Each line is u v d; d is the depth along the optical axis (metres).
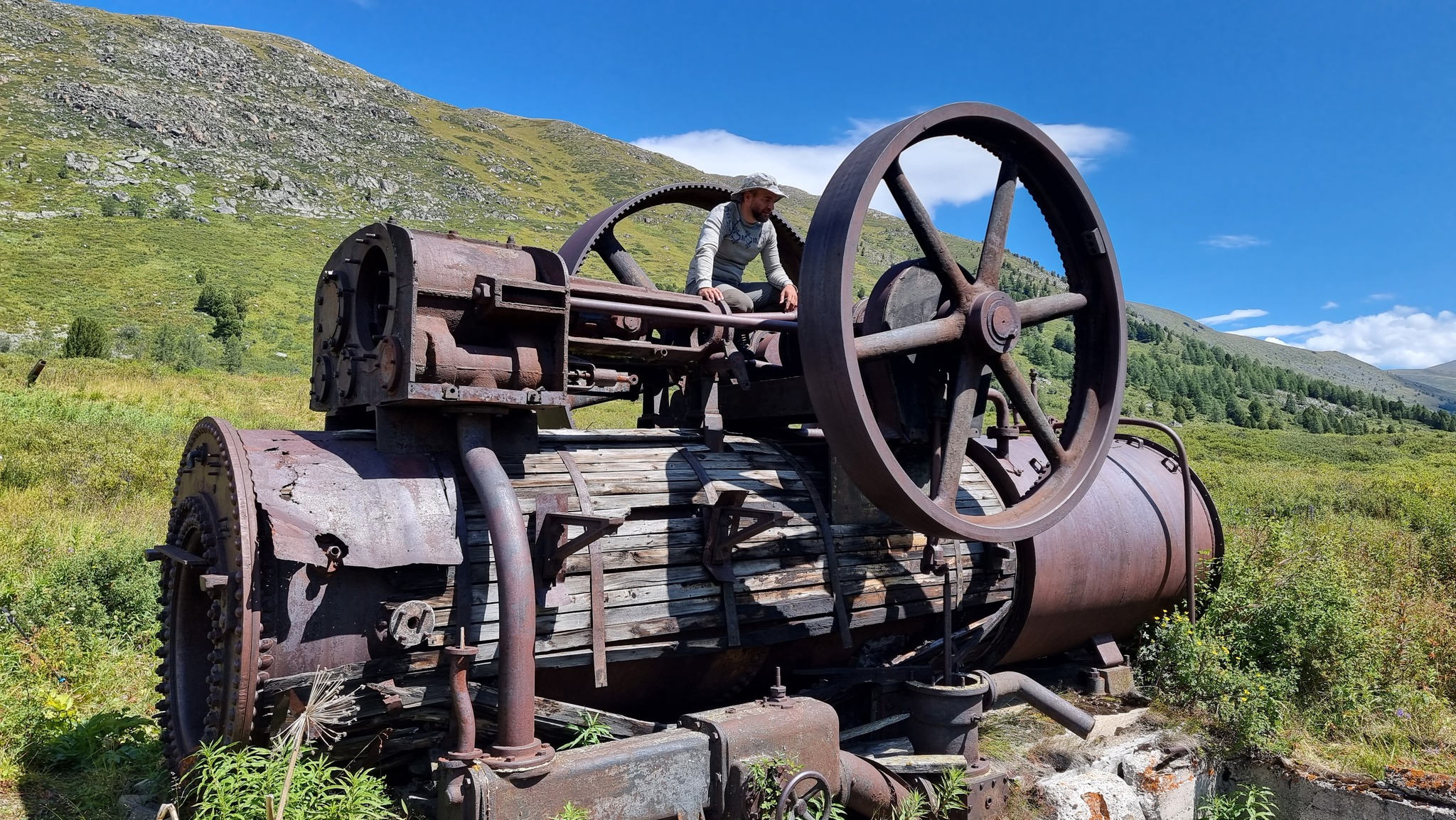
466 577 3.44
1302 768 4.78
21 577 6.71
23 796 3.82
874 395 4.52
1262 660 5.71
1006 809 4.14
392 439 3.63
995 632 4.99
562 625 3.58
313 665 3.16
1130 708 5.27
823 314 3.70
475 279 3.43
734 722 3.29
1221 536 6.27
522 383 3.54
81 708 4.75
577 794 2.96
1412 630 6.14
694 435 4.65
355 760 3.38
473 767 2.90
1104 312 4.80
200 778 3.22
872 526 4.66
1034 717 5.07
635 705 4.11
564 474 3.94
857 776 3.59
